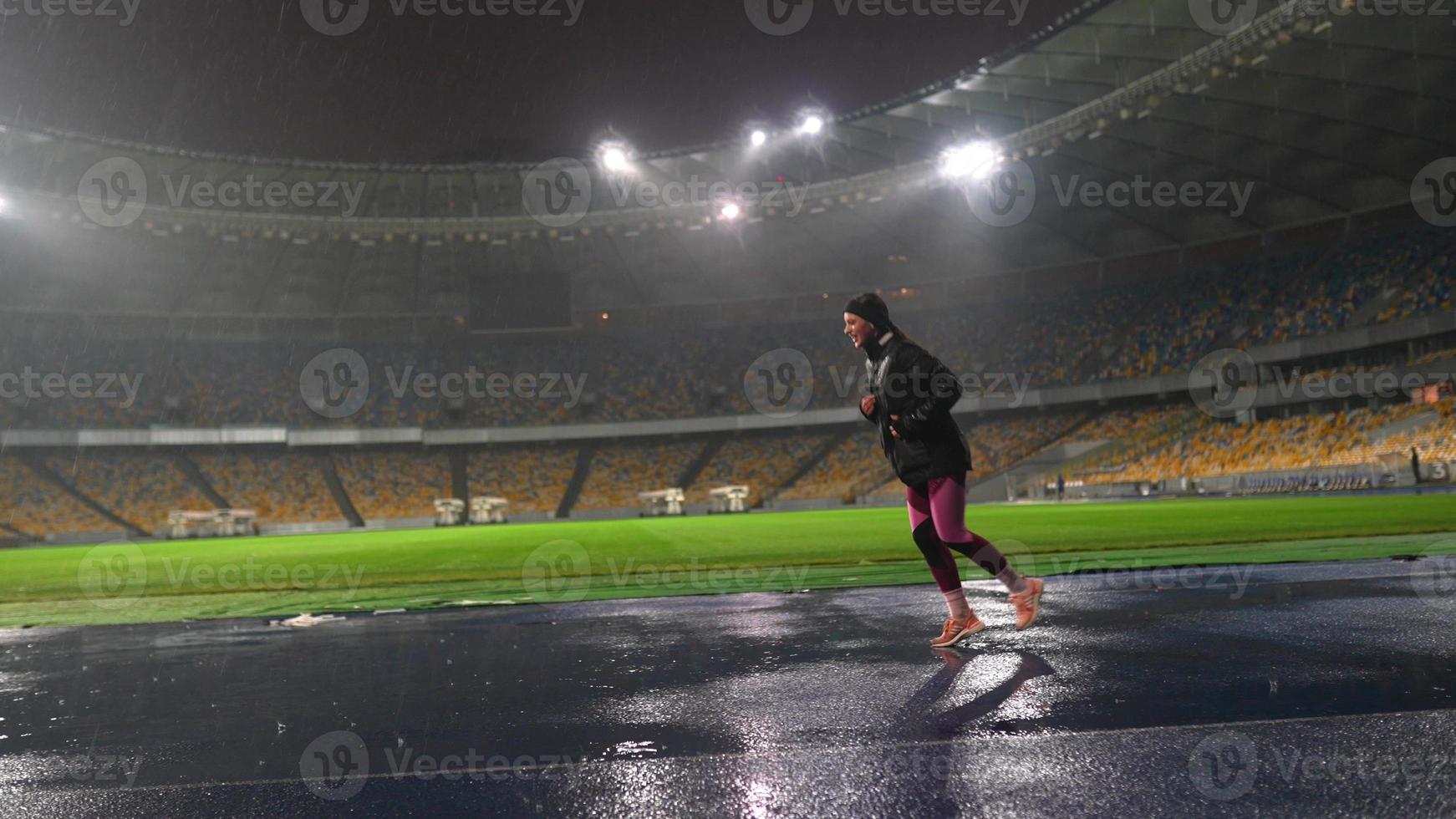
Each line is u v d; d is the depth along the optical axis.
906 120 33.50
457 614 4.93
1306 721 2.06
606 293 47.06
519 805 1.73
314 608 5.60
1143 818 1.52
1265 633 3.24
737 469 43.81
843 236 43.59
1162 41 25.88
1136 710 2.23
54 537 34.53
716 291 47.22
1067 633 3.45
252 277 43.16
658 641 3.71
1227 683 2.48
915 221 41.69
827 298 46.38
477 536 19.53
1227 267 38.34
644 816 1.64
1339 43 24.45
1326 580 4.81
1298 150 31.36
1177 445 35.06
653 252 45.84
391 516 40.50
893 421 3.30
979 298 44.19
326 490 41.31
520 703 2.64
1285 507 14.97
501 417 44.62
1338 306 32.97
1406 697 2.25
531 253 45.66
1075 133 29.94
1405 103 26.47
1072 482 36.72
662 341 47.09
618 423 44.12
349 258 43.75
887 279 45.47
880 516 23.36
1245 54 24.25
